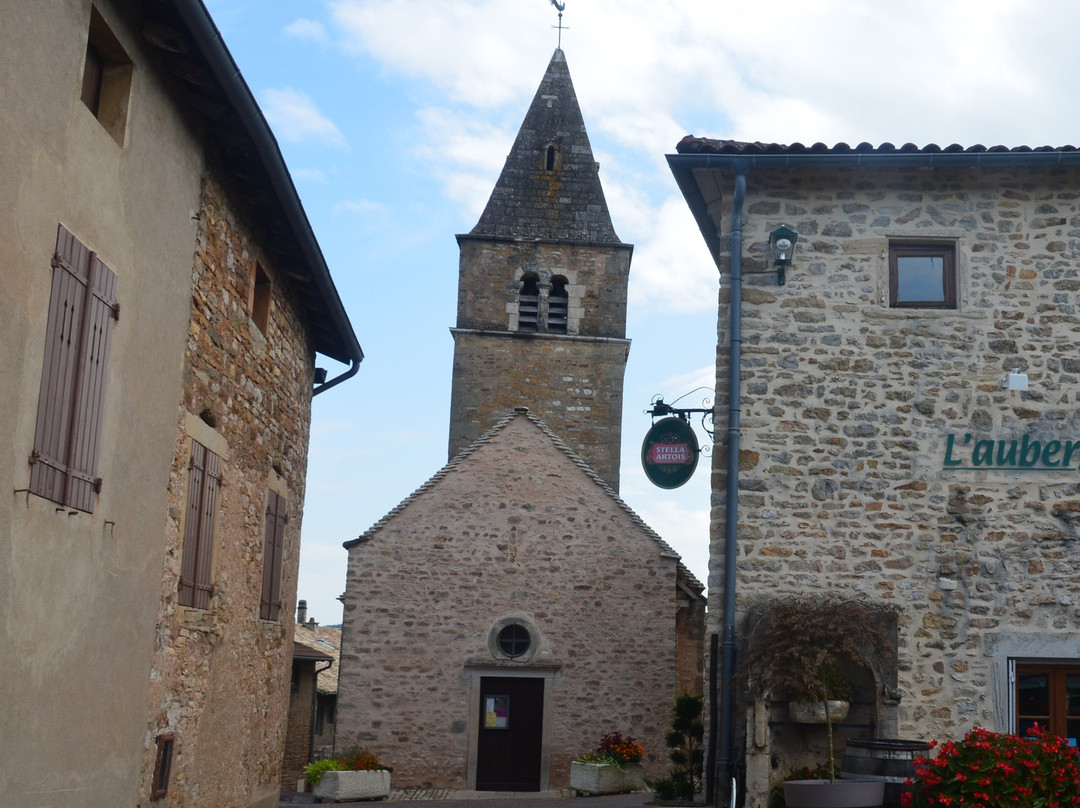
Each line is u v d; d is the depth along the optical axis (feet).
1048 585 33.58
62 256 19.58
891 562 33.94
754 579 33.99
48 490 19.31
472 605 68.23
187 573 26.78
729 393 34.99
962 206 35.94
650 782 57.11
